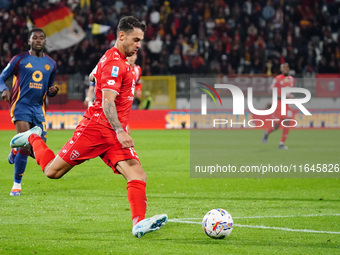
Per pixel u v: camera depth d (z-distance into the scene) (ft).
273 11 246.06
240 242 41.39
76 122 201.98
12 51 224.94
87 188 70.44
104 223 48.11
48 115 202.18
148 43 232.12
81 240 41.70
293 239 42.47
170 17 240.12
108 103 39.19
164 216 38.29
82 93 207.51
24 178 79.41
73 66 222.28
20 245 39.91
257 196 65.67
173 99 213.66
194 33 240.53
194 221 49.42
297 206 58.34
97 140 41.27
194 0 248.93
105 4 246.27
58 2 237.25
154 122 206.80
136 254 37.68
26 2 237.86
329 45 233.14
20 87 62.18
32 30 62.95
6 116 196.03
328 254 37.99
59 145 135.23
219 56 229.45
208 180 80.02
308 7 248.32
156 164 99.19
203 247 39.78
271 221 49.70
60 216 51.24
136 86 87.56
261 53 229.66
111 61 39.88
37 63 62.59
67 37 219.41
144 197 40.40
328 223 48.91
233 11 244.63
